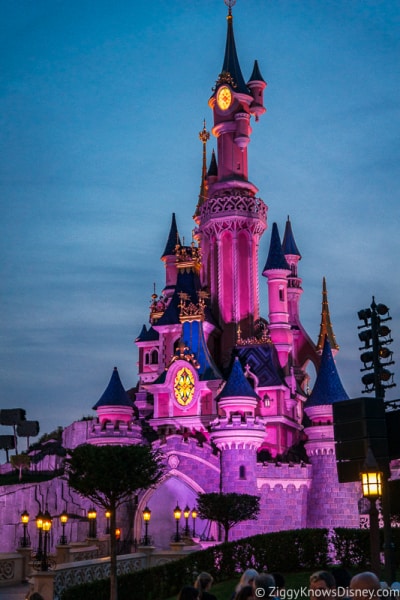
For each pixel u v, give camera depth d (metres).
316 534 44.16
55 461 100.81
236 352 91.31
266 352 90.38
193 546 56.47
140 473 46.31
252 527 76.06
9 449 105.50
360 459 24.08
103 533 78.75
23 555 50.75
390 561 24.14
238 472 76.25
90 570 41.75
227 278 96.50
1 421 106.44
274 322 93.06
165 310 98.00
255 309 96.12
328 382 80.38
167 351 94.75
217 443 77.44
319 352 106.69
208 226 98.19
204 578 18.83
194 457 78.75
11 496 86.81
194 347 89.62
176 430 86.00
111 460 45.25
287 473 77.81
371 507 23.95
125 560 45.09
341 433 24.59
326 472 77.31
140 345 104.69
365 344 31.69
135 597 39.12
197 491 78.12
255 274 97.06
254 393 80.19
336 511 76.06
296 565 43.69
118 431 81.12
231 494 68.56
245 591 16.52
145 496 78.50
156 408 88.12
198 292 94.69
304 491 78.06
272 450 84.75
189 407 86.81
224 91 100.38
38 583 37.81
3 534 83.50
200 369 88.00
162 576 40.94
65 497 85.75
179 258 98.50
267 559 43.34
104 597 37.66
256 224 97.75
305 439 91.06
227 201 97.06
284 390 87.75
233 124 99.94
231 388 79.50
